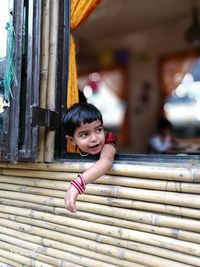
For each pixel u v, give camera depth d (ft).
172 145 13.14
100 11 15.80
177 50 20.79
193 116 19.44
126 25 19.86
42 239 4.64
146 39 21.80
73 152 4.64
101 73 24.39
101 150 3.96
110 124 23.21
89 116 3.74
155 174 3.58
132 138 22.54
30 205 4.75
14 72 4.31
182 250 3.43
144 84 22.44
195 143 15.64
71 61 5.11
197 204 3.30
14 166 4.85
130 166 3.76
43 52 4.52
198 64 20.01
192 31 18.83
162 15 18.33
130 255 3.81
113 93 23.76
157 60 21.77
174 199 3.45
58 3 4.67
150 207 3.64
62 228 4.41
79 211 4.23
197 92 19.70
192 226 3.35
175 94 20.71
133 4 15.83
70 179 4.27
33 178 4.71
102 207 4.02
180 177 3.41
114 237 3.95
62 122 4.09
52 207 4.49
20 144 4.38
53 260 4.52
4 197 5.07
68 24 4.83
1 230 5.15
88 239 4.20
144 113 22.26
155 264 3.61
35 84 4.29
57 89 4.62
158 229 3.60
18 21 4.33
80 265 4.27
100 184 4.03
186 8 17.17
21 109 4.40
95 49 23.81
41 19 4.50
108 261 4.02
